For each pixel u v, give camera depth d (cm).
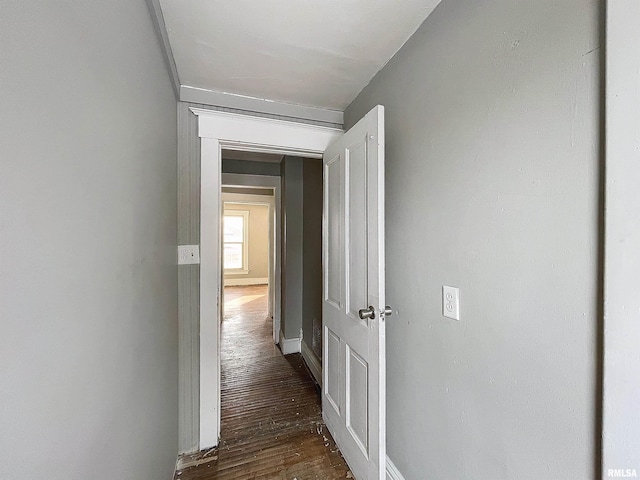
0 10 35
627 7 58
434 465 116
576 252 69
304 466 161
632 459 59
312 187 289
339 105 195
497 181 89
